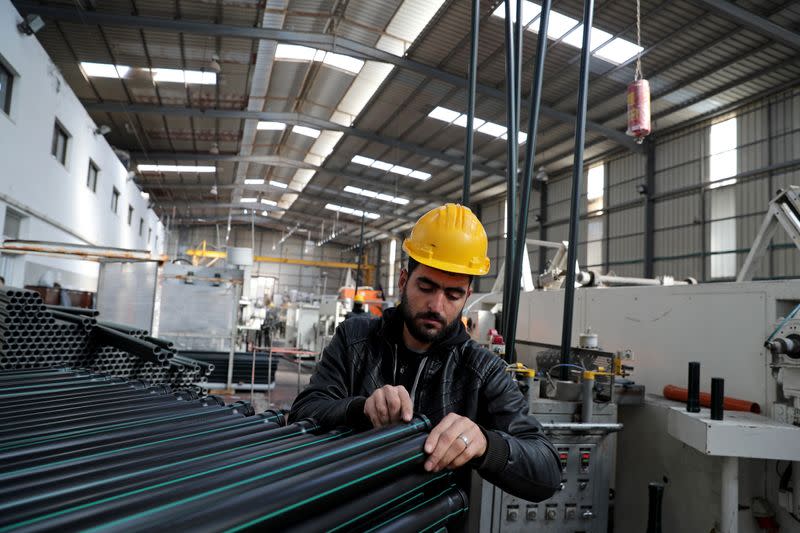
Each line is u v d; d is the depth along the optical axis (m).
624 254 12.17
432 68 9.81
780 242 9.12
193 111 11.98
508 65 2.84
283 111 13.16
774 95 9.15
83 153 9.09
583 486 2.44
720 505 2.14
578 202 2.81
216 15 8.79
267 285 29.14
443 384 1.19
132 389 1.41
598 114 10.85
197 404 1.24
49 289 6.43
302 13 8.97
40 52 6.89
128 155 13.23
